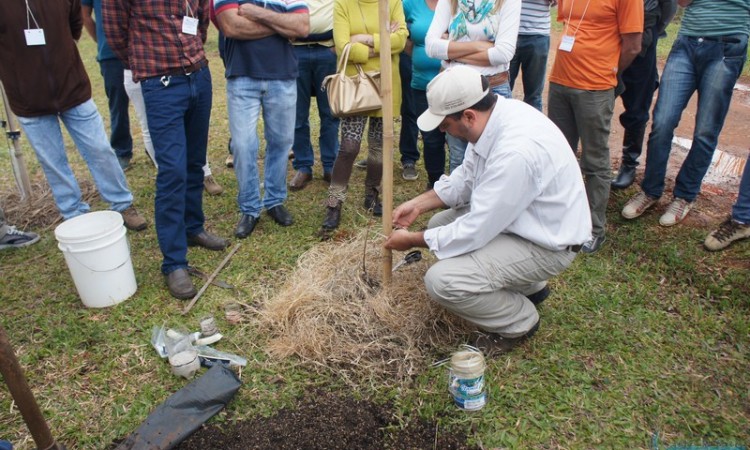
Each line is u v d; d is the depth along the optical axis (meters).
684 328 3.09
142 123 4.86
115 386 2.73
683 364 2.83
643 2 3.77
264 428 2.49
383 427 2.50
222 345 2.99
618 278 3.56
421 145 5.95
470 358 2.51
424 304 3.09
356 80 3.87
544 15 4.78
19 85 3.68
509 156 2.50
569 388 2.68
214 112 7.32
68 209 4.19
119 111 5.24
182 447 2.40
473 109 2.60
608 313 3.22
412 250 3.58
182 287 3.39
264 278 3.60
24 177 4.66
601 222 3.83
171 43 3.27
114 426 2.50
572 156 2.69
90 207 4.74
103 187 4.14
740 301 3.25
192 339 2.98
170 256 3.45
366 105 3.79
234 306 3.26
